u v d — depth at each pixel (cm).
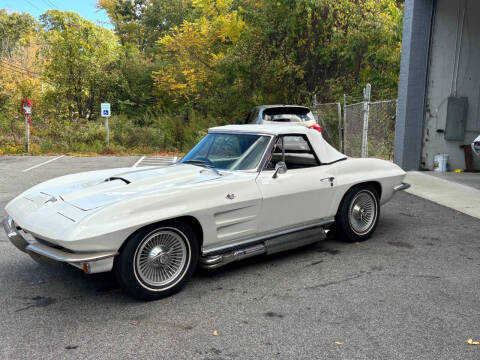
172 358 254
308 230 432
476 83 1020
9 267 413
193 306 325
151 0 3778
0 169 1134
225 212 359
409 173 980
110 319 305
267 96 1884
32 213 342
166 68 2348
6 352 261
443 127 1025
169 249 340
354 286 359
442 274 384
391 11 1644
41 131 1958
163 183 367
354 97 1630
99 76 2230
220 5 2380
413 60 981
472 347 263
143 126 2062
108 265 307
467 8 987
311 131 450
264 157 400
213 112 2075
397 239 495
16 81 2383
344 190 452
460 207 650
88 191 360
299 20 1694
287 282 370
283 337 277
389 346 264
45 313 315
